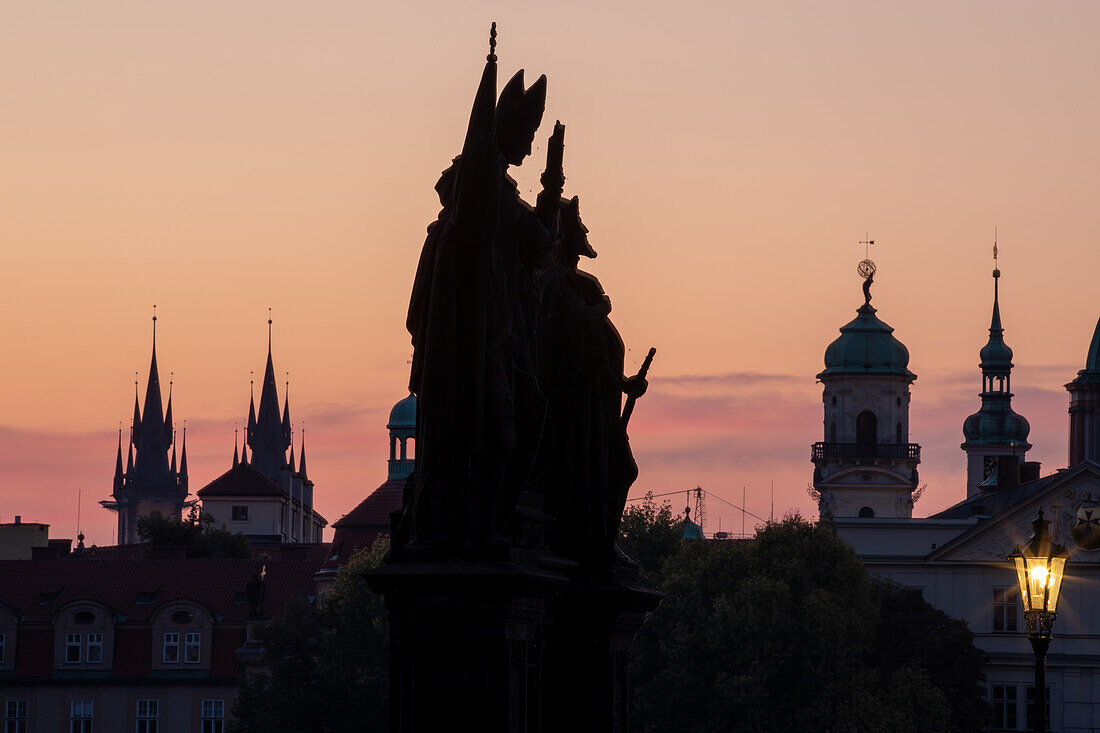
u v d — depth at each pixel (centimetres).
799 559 19188
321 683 19625
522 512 3569
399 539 3488
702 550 19562
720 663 18562
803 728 18200
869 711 18112
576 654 3862
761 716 18238
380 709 19438
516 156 3522
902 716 18362
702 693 18375
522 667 3372
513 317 3469
